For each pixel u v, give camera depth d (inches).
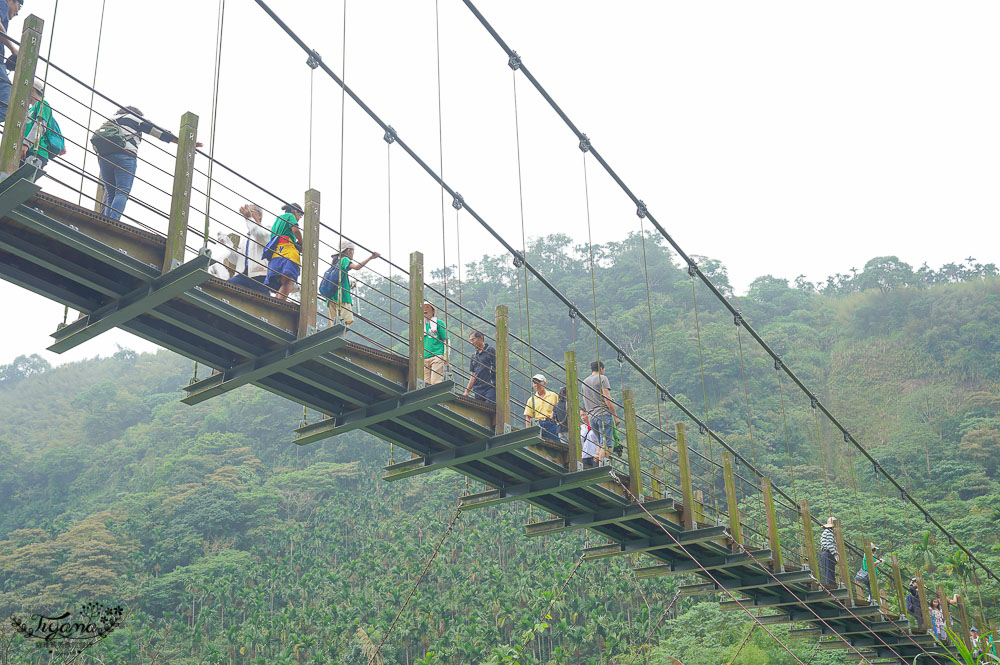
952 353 4192.9
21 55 290.5
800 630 799.1
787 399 4089.6
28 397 6441.9
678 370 4160.9
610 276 5329.7
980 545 2234.3
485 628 1966.0
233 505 3644.2
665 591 2006.6
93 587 2925.7
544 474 501.4
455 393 422.0
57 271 320.5
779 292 5482.3
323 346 347.6
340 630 2158.0
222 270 413.4
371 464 4057.6
